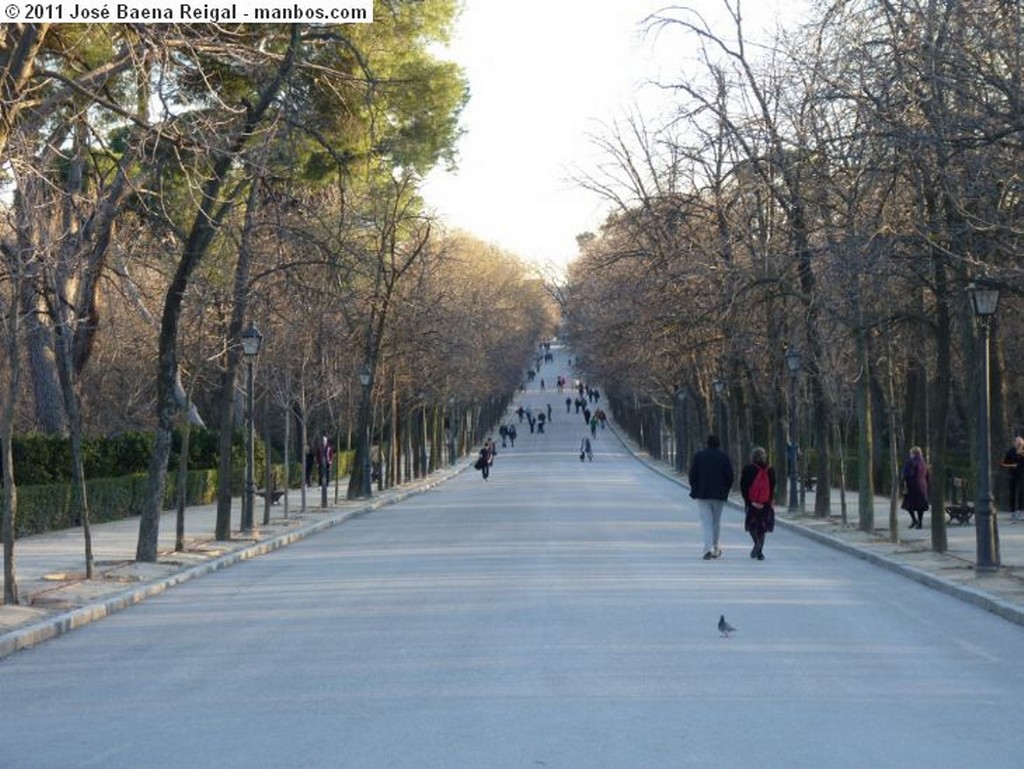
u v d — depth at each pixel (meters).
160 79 16.44
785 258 28.42
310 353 39.31
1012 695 10.66
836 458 55.47
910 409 43.84
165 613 16.75
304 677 11.60
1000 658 12.61
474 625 14.66
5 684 11.74
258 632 14.67
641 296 39.25
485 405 118.31
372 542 28.88
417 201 45.03
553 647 13.02
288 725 9.55
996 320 29.30
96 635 14.81
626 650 12.83
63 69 19.89
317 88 22.56
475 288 74.25
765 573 20.88
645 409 95.25
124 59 17.58
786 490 42.78
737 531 31.42
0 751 8.92
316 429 60.56
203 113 19.81
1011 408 48.53
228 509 27.72
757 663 12.12
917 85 18.58
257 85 21.61
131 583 19.17
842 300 27.14
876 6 19.81
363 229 42.09
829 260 23.44
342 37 20.39
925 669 11.91
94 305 24.95
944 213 20.53
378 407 57.38
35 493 29.19
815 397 36.41
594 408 158.12
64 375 19.52
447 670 11.76
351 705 10.26
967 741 8.93
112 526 32.47
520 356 111.75
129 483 36.25
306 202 26.50
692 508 41.22
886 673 11.67
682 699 10.37
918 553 23.36
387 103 24.52
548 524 33.47
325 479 42.06
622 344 47.50
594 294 60.12
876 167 20.16
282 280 29.31
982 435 19.58
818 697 10.49
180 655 13.16
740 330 36.66
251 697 10.72
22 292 18.34
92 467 36.28
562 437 127.69
